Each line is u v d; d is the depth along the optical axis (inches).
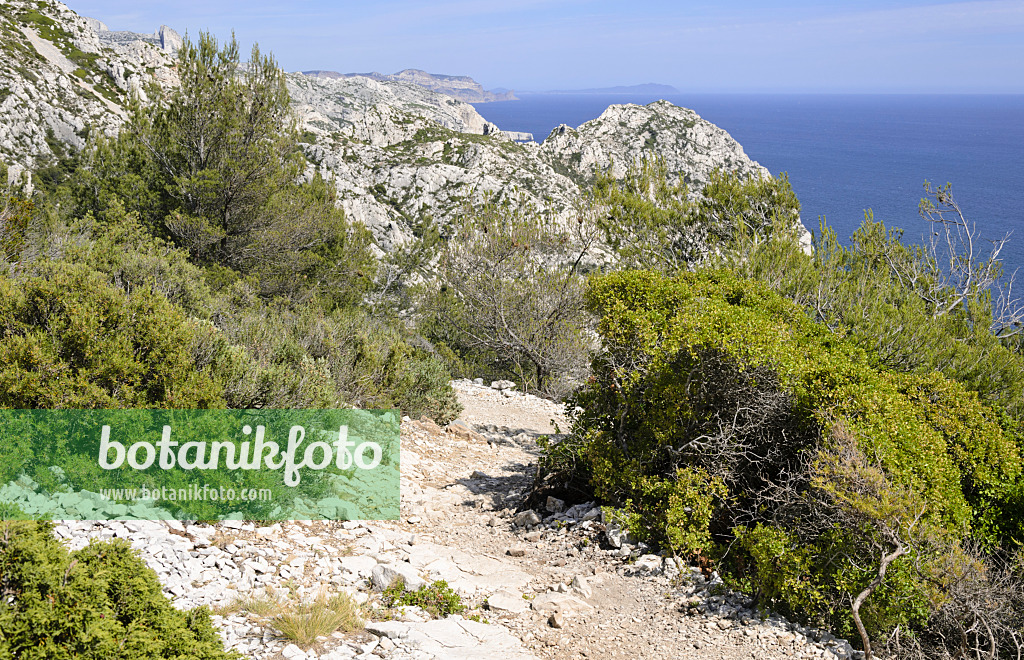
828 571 238.4
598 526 303.3
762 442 302.0
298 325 464.1
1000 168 7357.3
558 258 786.8
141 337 279.0
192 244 657.6
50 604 119.9
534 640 206.4
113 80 1851.6
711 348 297.7
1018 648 219.3
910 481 244.8
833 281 532.1
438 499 344.5
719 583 254.5
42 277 285.0
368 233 878.4
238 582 204.2
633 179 645.3
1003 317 579.5
